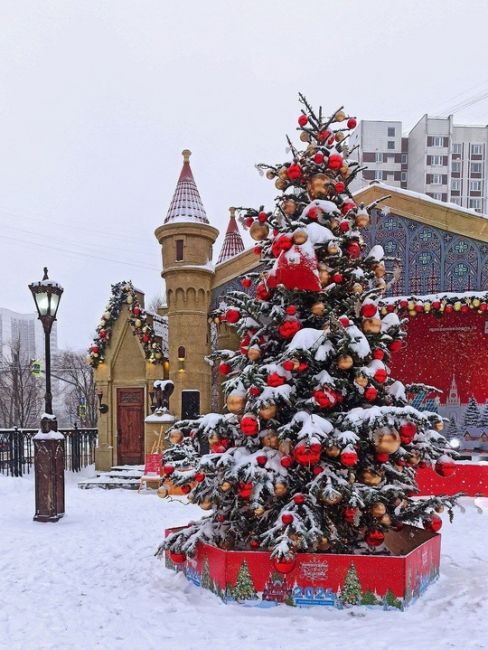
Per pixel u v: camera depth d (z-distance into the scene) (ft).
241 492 14.48
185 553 15.44
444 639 11.86
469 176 205.26
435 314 35.99
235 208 17.43
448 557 18.75
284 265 14.55
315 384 14.85
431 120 200.64
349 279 15.53
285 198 16.65
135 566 18.08
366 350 14.37
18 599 15.02
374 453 15.05
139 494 37.42
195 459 16.11
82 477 46.09
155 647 11.71
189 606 13.99
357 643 11.68
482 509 27.12
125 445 46.39
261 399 14.26
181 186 44.39
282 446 14.55
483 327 41.81
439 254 37.58
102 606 14.32
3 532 24.03
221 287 43.19
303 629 12.39
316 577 13.73
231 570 14.10
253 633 12.23
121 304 47.11
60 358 156.76
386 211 17.46
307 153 16.98
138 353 46.75
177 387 41.98
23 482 39.40
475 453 40.47
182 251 42.80
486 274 36.63
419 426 14.43
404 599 13.41
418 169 202.69
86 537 22.86
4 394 124.16
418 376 43.24
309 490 14.05
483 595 14.57
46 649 11.76
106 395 46.80
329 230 15.76
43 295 28.07
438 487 29.84
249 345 16.10
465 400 42.06
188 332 42.11
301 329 15.47
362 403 15.58
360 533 16.29
